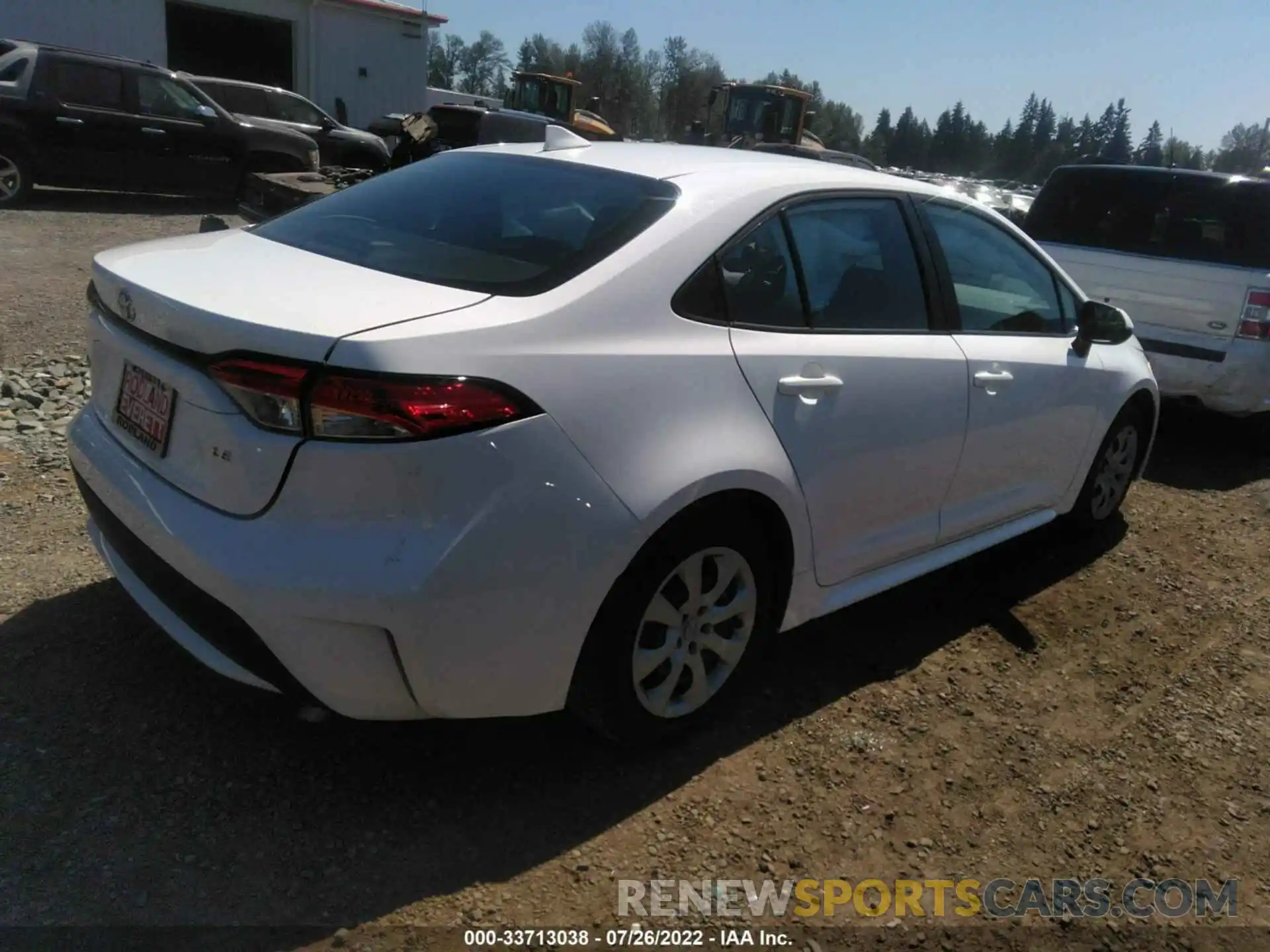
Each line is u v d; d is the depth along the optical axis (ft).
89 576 11.91
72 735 9.20
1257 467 20.88
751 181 10.12
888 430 10.67
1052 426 13.46
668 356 8.71
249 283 8.44
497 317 7.93
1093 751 10.53
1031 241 13.62
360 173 35.91
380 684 7.70
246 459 7.57
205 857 7.99
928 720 10.77
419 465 7.33
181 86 43.52
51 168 40.75
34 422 16.88
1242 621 13.79
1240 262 20.15
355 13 83.15
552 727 10.00
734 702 10.66
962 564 14.89
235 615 7.67
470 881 8.02
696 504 8.82
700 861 8.48
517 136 59.00
